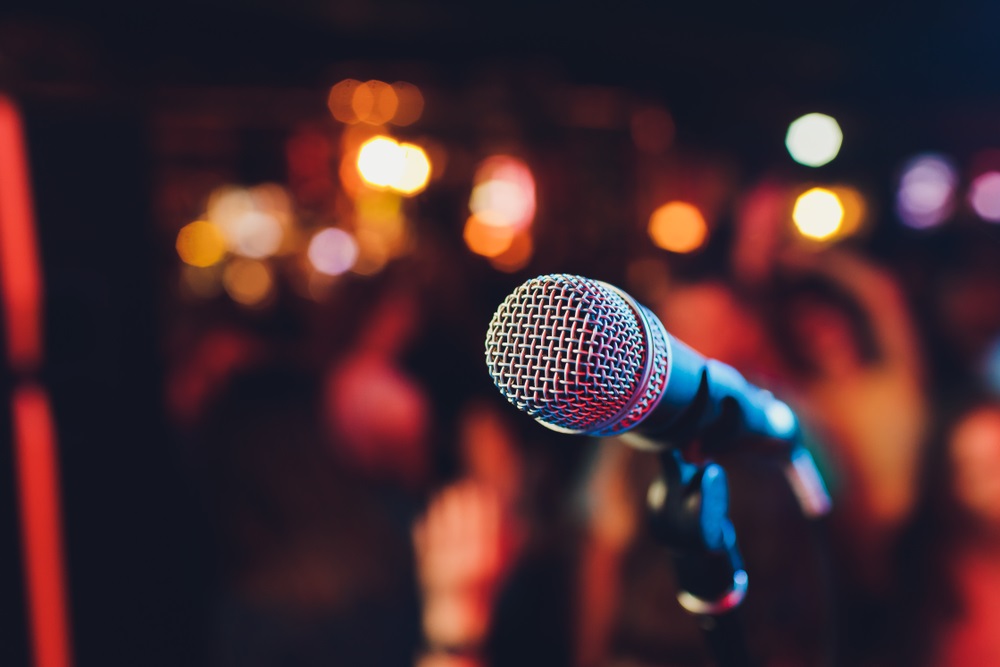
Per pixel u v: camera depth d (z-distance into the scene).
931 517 1.68
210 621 2.29
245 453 1.93
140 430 2.50
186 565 2.49
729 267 2.20
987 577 1.60
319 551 1.91
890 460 1.99
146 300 2.66
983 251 2.34
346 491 1.97
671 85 6.82
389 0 5.52
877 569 1.97
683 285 2.20
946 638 1.65
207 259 6.14
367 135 6.38
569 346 0.66
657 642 1.63
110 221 2.56
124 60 4.73
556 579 3.00
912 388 2.10
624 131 6.82
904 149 7.23
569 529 1.85
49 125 2.50
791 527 1.55
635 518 1.69
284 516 1.92
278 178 6.51
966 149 7.13
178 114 5.55
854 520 2.00
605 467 1.77
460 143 6.50
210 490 2.00
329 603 1.89
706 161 2.38
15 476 2.30
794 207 2.30
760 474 1.55
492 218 6.47
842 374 2.19
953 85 7.19
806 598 1.55
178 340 3.14
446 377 2.97
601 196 6.78
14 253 2.38
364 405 2.37
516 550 1.99
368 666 1.89
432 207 6.51
